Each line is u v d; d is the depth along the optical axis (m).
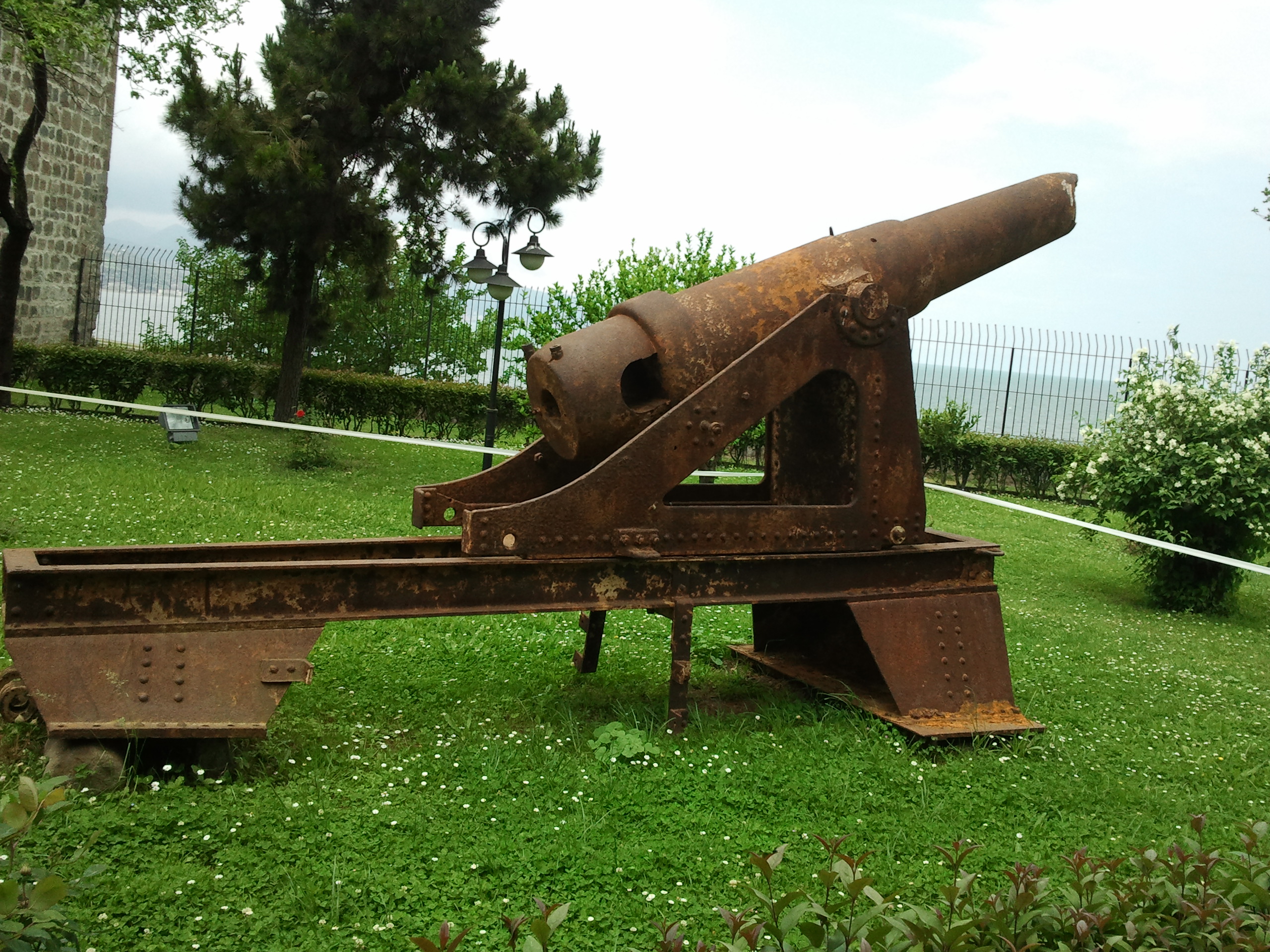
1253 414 9.36
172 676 3.74
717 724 4.74
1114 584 10.41
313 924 2.87
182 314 22.81
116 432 13.66
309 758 4.02
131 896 2.91
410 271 15.71
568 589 4.36
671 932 2.14
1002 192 5.46
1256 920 2.35
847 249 5.05
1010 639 7.20
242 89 13.00
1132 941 2.22
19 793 2.20
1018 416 23.44
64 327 22.34
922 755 4.55
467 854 3.28
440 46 12.86
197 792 3.60
